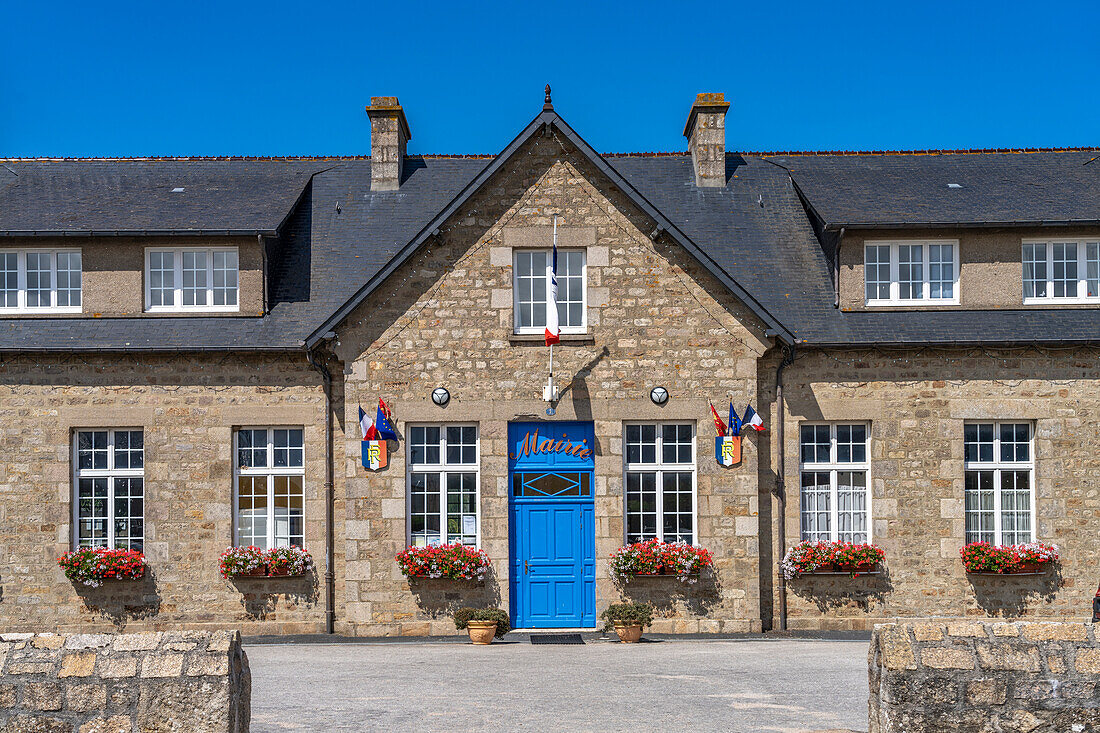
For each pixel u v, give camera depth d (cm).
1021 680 753
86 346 1633
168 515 1638
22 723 753
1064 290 1727
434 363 1630
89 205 1797
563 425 1642
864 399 1658
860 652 1378
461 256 1641
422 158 2017
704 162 1956
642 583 1608
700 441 1622
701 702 1017
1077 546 1639
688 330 1631
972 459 1669
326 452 1655
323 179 1983
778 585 1634
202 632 785
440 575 1581
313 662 1305
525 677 1165
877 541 1641
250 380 1662
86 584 1609
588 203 1644
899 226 1678
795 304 1712
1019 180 1891
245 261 1716
